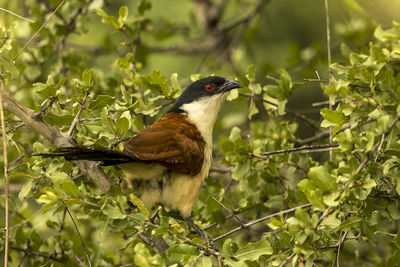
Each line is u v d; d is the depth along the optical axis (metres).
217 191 10.68
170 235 7.58
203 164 8.98
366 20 13.29
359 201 7.58
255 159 9.78
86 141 8.12
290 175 10.70
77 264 9.65
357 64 7.95
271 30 19.92
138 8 11.93
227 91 9.72
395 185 7.75
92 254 9.06
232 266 6.82
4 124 7.73
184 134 8.76
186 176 8.41
